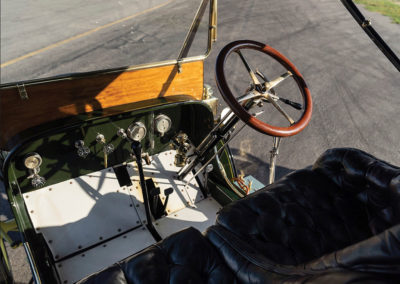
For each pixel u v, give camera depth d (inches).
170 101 74.3
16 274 79.4
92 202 73.0
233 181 86.7
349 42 289.1
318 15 350.3
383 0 217.9
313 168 65.6
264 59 229.6
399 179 48.4
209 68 201.9
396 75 236.7
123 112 67.7
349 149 59.8
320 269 31.7
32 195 69.3
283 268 37.3
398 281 24.7
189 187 83.7
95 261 65.8
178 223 76.5
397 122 178.9
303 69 230.2
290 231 52.5
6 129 61.2
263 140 146.4
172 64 74.7
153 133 79.5
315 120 171.6
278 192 58.2
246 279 40.2
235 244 45.3
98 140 69.8
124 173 80.4
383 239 26.2
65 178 73.6
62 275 62.6
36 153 63.9
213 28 75.4
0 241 72.6
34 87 59.1
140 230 73.7
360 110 186.9
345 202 57.6
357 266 27.5
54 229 67.2
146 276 40.9
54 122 64.9
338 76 225.6
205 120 80.4
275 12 339.3
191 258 43.8
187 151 76.4
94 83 65.8
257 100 55.7
